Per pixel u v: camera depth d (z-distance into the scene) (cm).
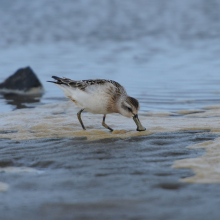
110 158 875
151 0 5803
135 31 3916
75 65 2569
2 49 3145
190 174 756
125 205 625
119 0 5753
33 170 809
